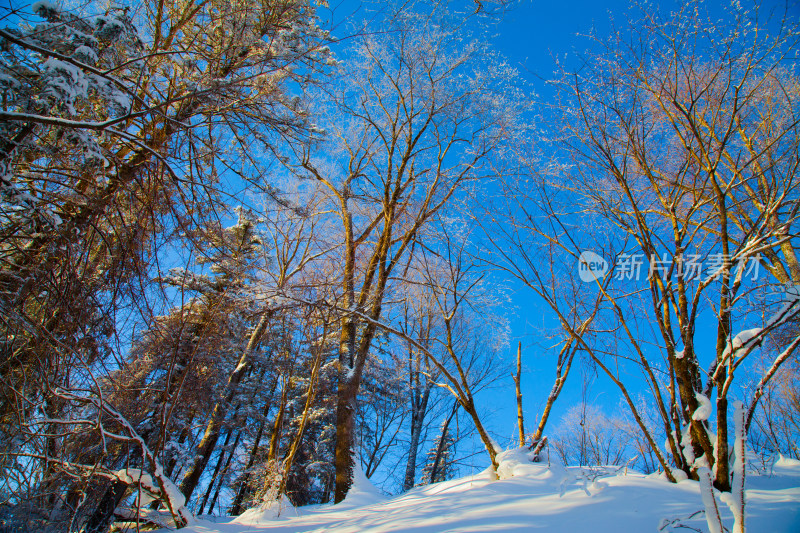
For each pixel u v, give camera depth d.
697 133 5.29
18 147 4.04
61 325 4.44
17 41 3.27
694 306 5.27
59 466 4.92
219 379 12.25
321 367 11.08
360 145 13.92
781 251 7.83
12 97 3.77
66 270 4.26
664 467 5.28
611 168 5.80
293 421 16.25
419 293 12.88
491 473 6.96
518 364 7.91
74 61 3.41
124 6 5.42
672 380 5.58
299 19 6.50
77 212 4.71
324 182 12.41
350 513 6.80
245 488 15.83
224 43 5.86
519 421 7.54
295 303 7.54
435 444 20.86
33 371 4.45
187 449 12.62
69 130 3.99
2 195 3.86
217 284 9.24
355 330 11.09
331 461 16.33
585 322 6.64
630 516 3.91
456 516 4.77
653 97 5.98
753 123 6.34
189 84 5.18
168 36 6.05
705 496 2.97
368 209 14.13
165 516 6.74
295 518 7.14
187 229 5.07
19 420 4.29
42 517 5.00
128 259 4.71
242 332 13.09
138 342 5.73
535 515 4.31
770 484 5.29
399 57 11.97
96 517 5.60
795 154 4.91
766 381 4.56
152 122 4.89
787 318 4.50
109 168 4.72
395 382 17.45
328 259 11.55
